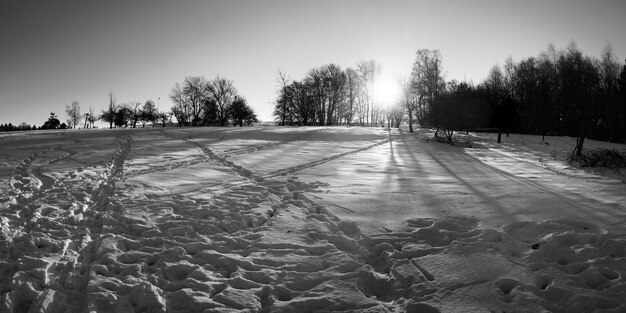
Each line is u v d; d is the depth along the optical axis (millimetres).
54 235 6887
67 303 4797
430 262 5938
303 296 5012
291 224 7902
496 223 7793
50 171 13672
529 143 36156
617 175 15750
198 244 6648
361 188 11797
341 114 77750
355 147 27953
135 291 4910
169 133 37406
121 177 12836
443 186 12227
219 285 5234
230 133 37531
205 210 8680
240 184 12070
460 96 36219
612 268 5434
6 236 6594
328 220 8258
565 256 5973
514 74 63312
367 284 5477
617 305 4539
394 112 56500
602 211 8453
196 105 76812
